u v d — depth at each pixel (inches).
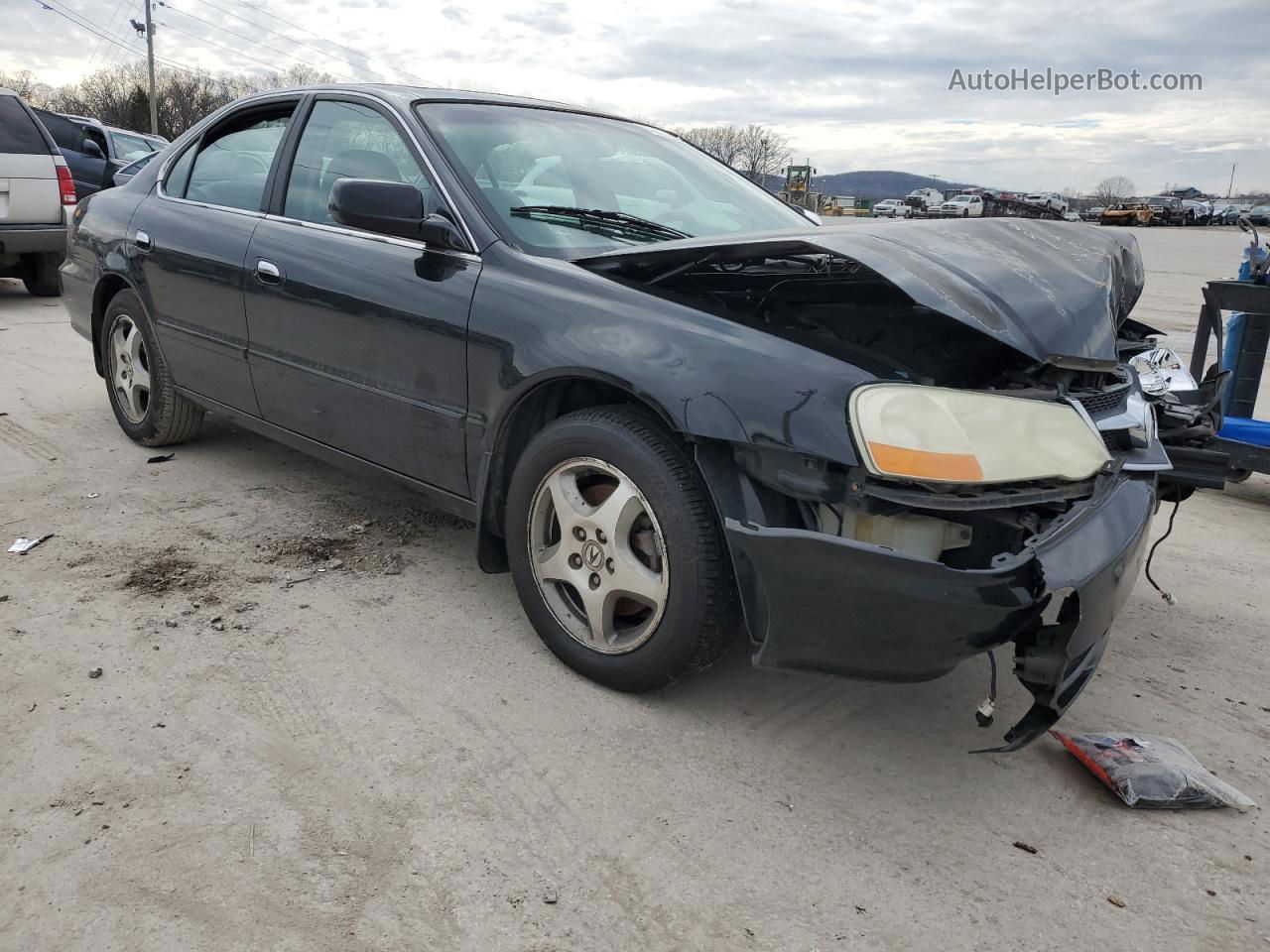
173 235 157.0
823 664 87.0
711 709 102.5
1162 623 131.8
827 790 90.4
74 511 148.0
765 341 90.2
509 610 122.3
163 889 73.4
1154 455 104.0
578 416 101.1
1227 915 77.2
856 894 77.4
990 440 83.3
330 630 114.7
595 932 71.9
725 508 88.4
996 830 86.4
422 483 122.7
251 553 135.6
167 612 116.7
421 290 115.2
